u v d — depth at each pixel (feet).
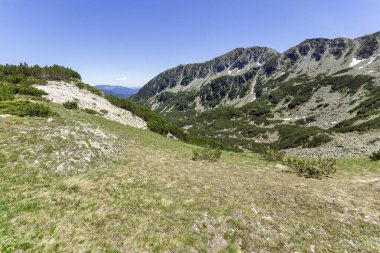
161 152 75.15
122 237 27.02
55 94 121.29
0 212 28.02
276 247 27.48
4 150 42.39
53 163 42.96
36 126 58.03
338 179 56.03
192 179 48.44
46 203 31.37
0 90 97.96
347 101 357.20
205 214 33.78
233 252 26.32
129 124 124.88
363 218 34.83
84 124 72.90
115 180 42.39
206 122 531.50
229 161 75.25
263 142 317.83
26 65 162.71
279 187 47.06
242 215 34.01
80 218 29.22
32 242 24.20
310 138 225.97
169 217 32.48
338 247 27.84
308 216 34.88
